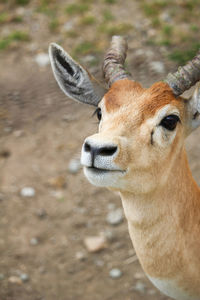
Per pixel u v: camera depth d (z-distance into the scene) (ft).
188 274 20.94
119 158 17.93
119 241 32.78
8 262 31.45
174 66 45.14
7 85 45.50
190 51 45.75
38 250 32.27
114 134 18.12
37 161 38.32
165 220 20.30
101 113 20.01
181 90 20.01
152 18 53.16
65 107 43.29
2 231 33.32
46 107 43.29
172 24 52.19
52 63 22.15
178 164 20.26
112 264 31.42
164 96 19.56
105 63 22.31
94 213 34.60
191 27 50.75
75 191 36.17
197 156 37.37
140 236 20.77
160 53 47.34
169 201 20.22
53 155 38.78
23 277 30.53
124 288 30.01
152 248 20.71
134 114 18.85
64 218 34.30
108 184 18.45
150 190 19.42
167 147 19.36
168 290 21.71
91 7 56.29
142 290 29.76
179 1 55.42
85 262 31.63
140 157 18.57
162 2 55.21
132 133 18.52
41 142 39.96
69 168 37.60
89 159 17.70
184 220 20.67
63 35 51.85
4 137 40.47
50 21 54.29
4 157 38.70
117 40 23.04
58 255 31.99
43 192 36.01
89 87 22.08
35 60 48.67
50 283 30.35
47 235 33.22
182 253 20.65
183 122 20.38
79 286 30.19
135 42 49.47
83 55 48.16
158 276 21.21
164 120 19.16
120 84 20.34
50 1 57.47
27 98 44.11
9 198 35.53
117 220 33.86
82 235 33.22
